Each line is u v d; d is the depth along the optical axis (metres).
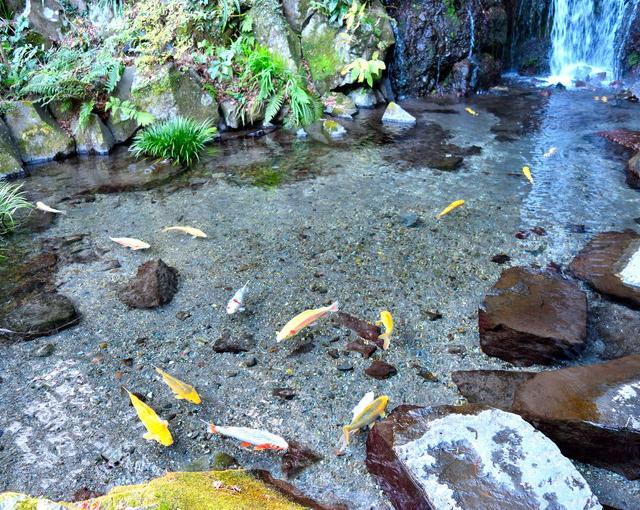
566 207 4.40
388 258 3.70
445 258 3.68
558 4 9.42
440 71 8.51
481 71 8.63
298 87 6.89
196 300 3.28
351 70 7.45
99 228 4.30
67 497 2.00
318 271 3.57
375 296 3.28
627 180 4.92
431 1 8.19
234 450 2.21
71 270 3.67
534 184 4.88
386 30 7.74
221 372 2.67
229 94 6.89
